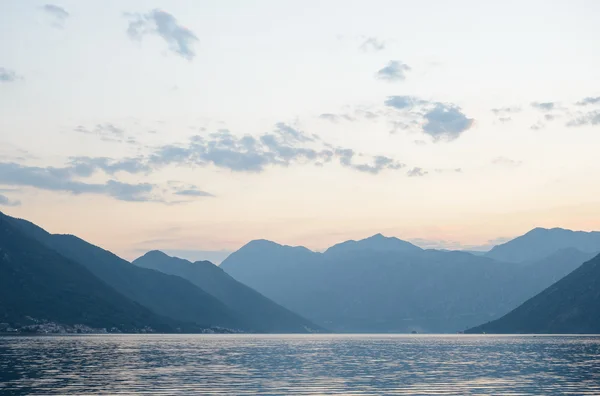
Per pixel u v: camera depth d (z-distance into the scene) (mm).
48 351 176750
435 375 112625
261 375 111875
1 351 173625
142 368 124000
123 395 83188
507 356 171500
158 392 86438
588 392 87312
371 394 85750
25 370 115188
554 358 160500
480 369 125812
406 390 90000
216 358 160875
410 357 172625
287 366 134750
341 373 116875
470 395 84562
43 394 83125
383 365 139125
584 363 141125
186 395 83812
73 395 82312
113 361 142000
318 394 85688
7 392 84875
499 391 88562
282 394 85500
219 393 86000
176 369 122812
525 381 101500
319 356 177875
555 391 88375
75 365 128250
